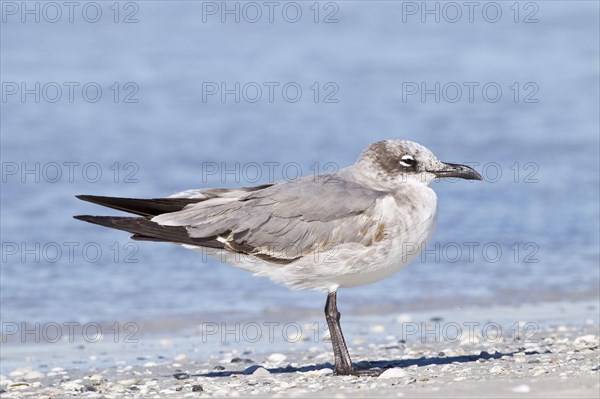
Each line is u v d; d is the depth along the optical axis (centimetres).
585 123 2772
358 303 1605
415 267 1792
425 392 926
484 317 1495
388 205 1093
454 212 2077
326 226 1091
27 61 3322
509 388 920
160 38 3759
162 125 2739
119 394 1053
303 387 1018
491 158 2469
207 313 1559
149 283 1708
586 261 1808
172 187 2211
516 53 3650
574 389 897
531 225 1992
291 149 2533
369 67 3462
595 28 3997
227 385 1071
